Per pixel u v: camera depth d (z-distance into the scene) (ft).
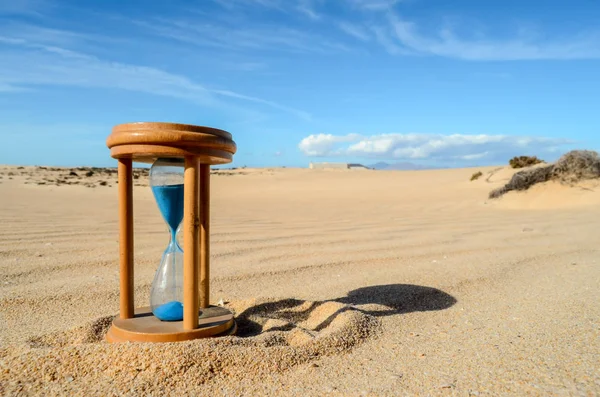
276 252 2.19
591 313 1.17
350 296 1.44
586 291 1.41
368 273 1.76
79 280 1.60
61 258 1.95
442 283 1.58
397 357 0.94
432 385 0.79
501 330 1.09
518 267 1.83
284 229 3.11
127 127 0.99
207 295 1.19
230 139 1.07
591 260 1.95
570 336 1.00
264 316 1.24
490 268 1.80
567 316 1.16
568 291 1.42
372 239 2.63
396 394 0.76
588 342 0.96
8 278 1.61
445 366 0.88
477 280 1.62
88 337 1.07
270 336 1.01
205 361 0.85
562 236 2.69
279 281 1.65
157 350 0.86
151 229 3.07
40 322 1.21
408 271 1.78
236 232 2.93
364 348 1.00
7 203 5.33
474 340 1.02
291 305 1.31
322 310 1.24
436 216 4.19
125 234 1.10
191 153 0.98
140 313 1.16
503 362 0.87
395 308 1.32
